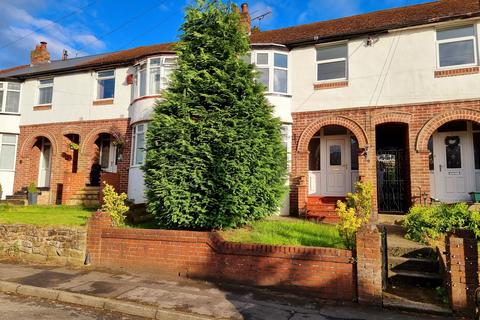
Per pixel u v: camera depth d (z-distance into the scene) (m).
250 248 6.80
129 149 15.31
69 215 10.94
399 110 11.76
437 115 11.24
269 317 5.28
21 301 6.12
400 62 11.99
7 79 17.69
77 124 16.48
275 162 8.55
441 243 7.42
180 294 6.21
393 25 11.96
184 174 7.73
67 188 14.55
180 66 8.82
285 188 8.94
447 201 12.09
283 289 6.46
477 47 11.12
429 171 11.94
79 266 8.08
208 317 5.24
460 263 5.51
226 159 7.68
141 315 5.52
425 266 6.86
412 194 11.20
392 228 9.72
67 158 16.72
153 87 14.52
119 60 15.85
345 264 6.12
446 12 12.13
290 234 7.98
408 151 11.60
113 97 16.16
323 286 6.20
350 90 12.52
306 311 5.55
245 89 8.28
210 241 7.14
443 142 12.47
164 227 8.49
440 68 11.47
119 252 7.86
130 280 7.03
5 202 15.23
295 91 13.33
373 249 5.93
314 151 14.16
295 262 6.46
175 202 7.65
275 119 8.75
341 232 6.80
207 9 8.89
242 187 7.61
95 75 16.62
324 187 13.79
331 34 12.88
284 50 13.60
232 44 8.73
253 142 7.96
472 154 12.05
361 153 12.00
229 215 7.79
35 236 8.72
